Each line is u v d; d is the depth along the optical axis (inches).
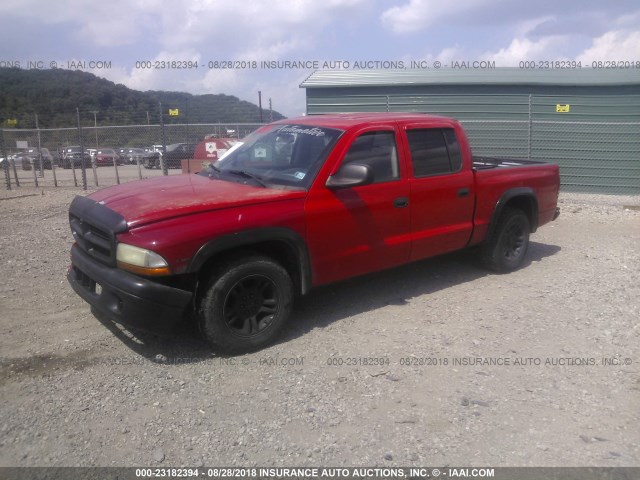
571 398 164.7
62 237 348.2
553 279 271.6
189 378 174.6
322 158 208.5
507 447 142.1
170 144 880.9
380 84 572.4
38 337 202.4
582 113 564.4
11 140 983.6
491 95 569.3
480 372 178.4
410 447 141.4
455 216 249.4
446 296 246.2
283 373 177.5
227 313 187.2
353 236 213.9
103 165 984.9
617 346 198.1
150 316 175.5
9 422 150.7
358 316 223.1
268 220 190.4
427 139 240.4
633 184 561.3
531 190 281.4
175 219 178.9
